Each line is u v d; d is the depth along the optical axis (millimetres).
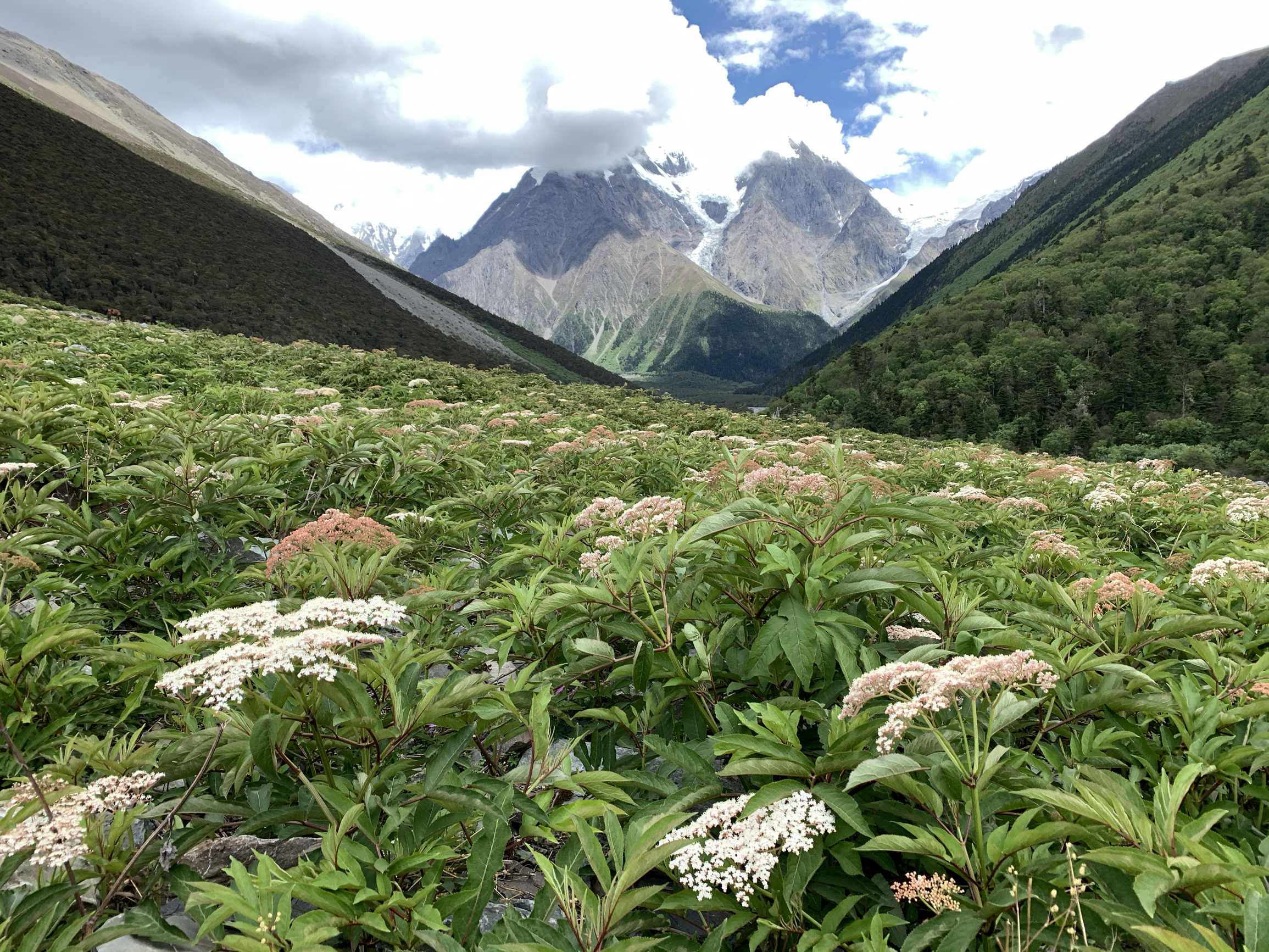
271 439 8531
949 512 4086
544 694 3004
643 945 1983
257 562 6395
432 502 8102
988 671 2434
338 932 2264
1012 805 2436
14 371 10758
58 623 3697
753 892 2420
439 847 2500
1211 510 8539
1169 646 3611
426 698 2662
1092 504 8453
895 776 2412
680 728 3600
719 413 23266
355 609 2895
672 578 3734
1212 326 152500
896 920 2193
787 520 3541
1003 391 142125
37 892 2375
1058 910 2008
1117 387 134750
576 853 2656
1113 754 3072
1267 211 182125
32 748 3361
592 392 25719
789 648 3135
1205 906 1901
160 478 5750
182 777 2838
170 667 3672
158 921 2430
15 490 5598
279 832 2861
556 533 5551
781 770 2533
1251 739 2885
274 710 2416
